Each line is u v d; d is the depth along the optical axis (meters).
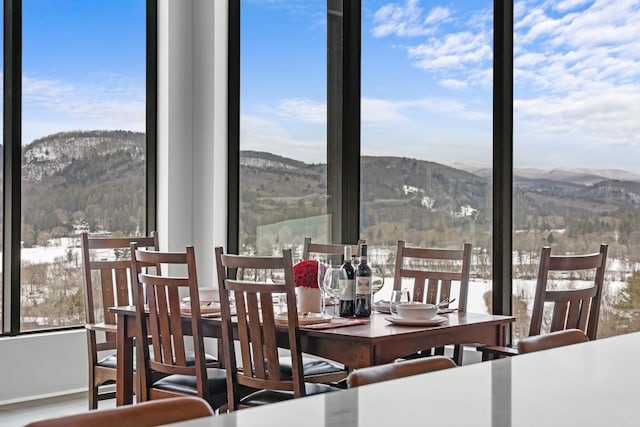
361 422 1.04
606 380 1.35
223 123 6.09
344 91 5.71
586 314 3.82
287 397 3.56
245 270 6.12
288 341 3.61
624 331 4.62
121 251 6.00
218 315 3.92
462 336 3.71
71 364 5.49
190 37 6.16
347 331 3.47
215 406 3.87
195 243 6.17
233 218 6.12
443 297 4.41
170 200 6.05
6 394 5.18
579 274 4.78
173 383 3.93
